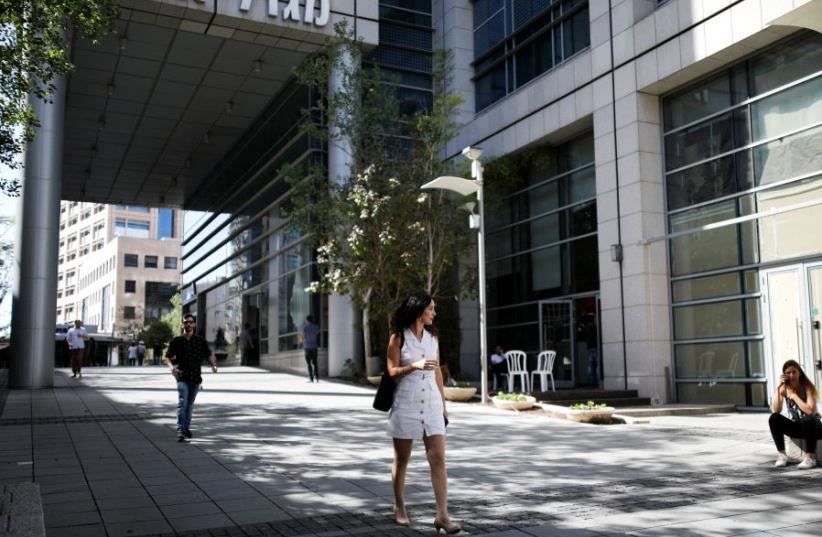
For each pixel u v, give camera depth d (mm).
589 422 12508
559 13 20859
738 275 15570
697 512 5863
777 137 14898
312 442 9750
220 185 35719
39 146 18984
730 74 16062
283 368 26625
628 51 17703
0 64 9680
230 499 6449
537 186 21984
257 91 26281
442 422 5383
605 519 5652
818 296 13898
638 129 17328
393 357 5371
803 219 14242
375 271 18969
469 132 24219
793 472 7746
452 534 5172
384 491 6754
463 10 25016
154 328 64125
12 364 18562
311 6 21844
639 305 16906
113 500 6422
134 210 115812
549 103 20469
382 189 18859
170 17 20672
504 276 23328
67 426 11359
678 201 17125
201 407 14180
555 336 20688
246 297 31703
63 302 131125
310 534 5309
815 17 10656
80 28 10656
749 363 15211
